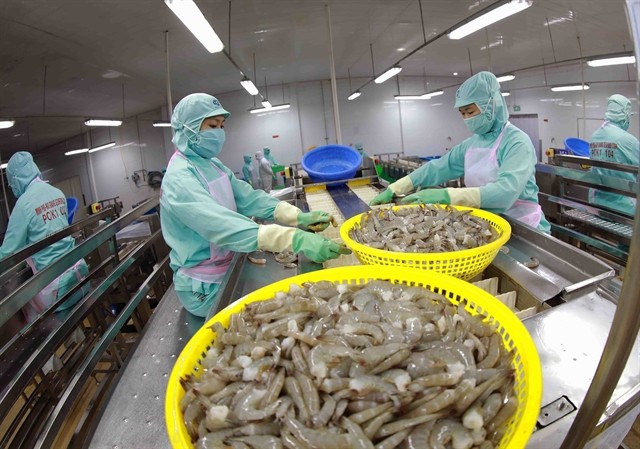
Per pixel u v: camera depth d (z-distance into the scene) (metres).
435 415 0.64
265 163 7.41
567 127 9.77
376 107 11.94
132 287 3.45
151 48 5.77
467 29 3.73
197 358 0.88
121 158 11.34
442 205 1.69
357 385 0.68
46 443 1.43
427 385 0.68
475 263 1.20
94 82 6.80
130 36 5.13
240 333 0.90
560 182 3.46
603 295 1.01
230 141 11.61
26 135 8.48
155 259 3.42
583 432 0.56
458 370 0.69
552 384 0.76
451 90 12.46
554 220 3.78
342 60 9.04
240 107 11.47
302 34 6.51
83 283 2.13
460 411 0.66
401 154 11.42
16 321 2.67
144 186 11.35
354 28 6.42
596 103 8.80
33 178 3.10
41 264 2.87
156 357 1.32
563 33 6.37
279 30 6.06
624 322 0.46
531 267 1.33
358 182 3.31
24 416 2.35
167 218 1.61
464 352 0.76
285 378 0.74
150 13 4.50
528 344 0.74
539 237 1.48
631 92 7.77
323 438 0.61
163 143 11.16
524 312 1.04
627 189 2.71
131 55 5.92
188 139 1.65
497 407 0.67
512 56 8.68
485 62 9.62
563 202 3.41
